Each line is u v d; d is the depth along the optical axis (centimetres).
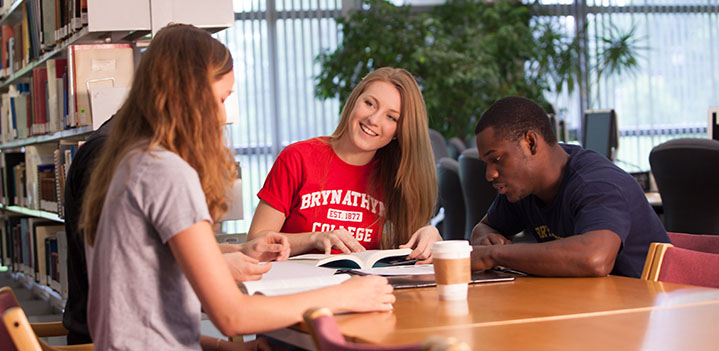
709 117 484
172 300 131
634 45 926
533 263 173
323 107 870
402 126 236
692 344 108
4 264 600
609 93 927
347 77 805
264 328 127
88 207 136
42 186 461
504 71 855
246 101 856
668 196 407
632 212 191
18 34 509
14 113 532
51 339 360
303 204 236
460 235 545
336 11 871
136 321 127
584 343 110
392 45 815
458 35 865
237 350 170
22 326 127
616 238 175
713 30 942
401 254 195
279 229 238
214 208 140
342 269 185
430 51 799
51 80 399
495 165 197
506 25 841
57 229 474
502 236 216
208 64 137
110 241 128
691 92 940
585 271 169
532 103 198
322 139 246
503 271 186
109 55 329
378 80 238
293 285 147
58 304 419
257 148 857
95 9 305
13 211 595
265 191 238
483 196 451
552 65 884
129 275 127
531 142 194
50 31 407
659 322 122
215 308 126
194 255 125
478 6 859
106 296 128
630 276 191
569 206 194
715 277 166
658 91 934
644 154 934
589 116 593
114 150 135
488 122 196
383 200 242
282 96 865
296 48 866
